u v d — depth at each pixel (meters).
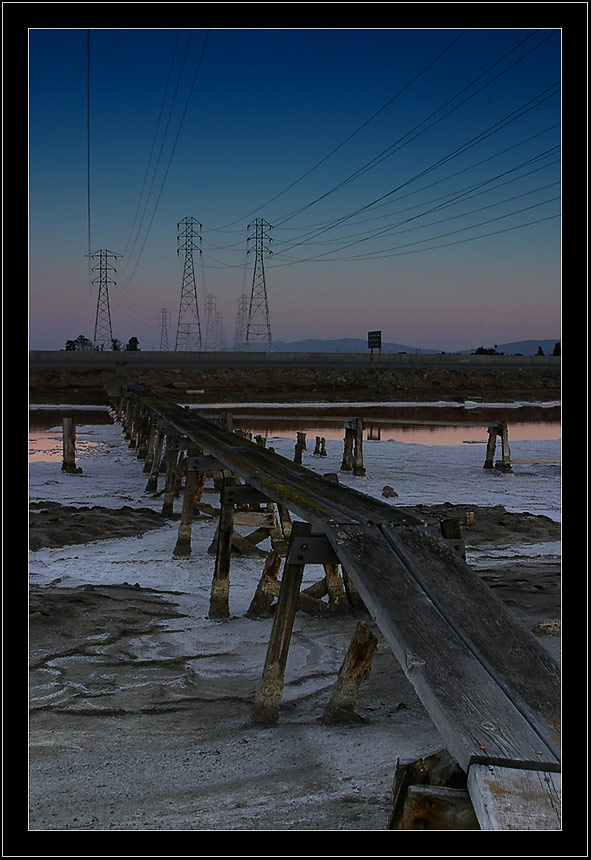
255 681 6.71
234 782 4.52
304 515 6.41
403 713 5.76
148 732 5.50
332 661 7.23
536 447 29.52
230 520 8.72
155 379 55.06
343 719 5.55
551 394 58.28
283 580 5.75
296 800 4.18
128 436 29.95
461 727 3.33
